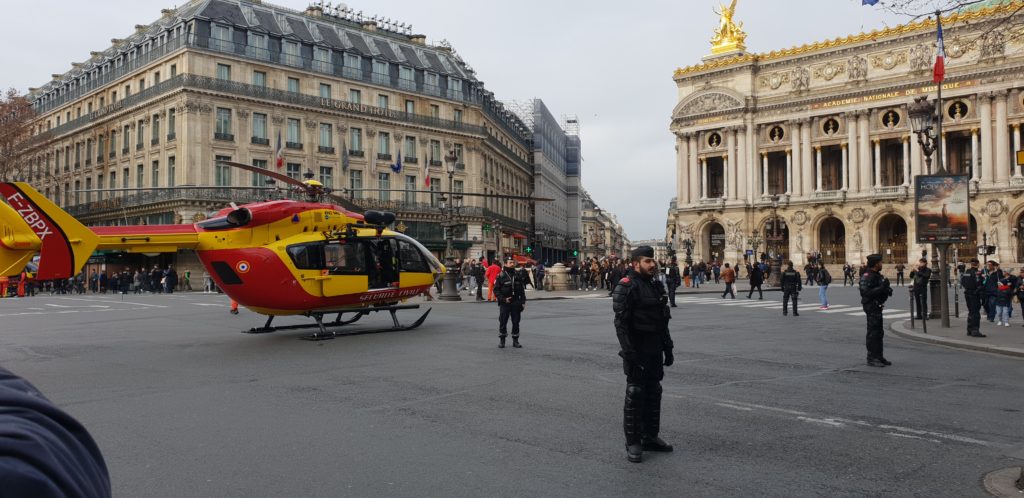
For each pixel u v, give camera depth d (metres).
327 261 16.67
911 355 13.81
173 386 10.26
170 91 50.66
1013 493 5.49
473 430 7.64
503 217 77.81
